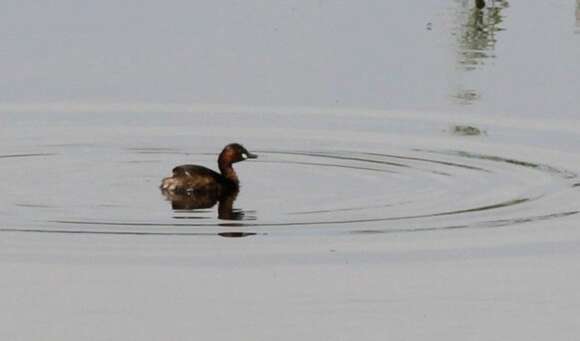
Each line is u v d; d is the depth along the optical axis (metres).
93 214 17.94
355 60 25.84
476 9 29.34
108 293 15.51
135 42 26.83
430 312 15.06
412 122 22.67
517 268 16.19
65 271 16.05
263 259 16.41
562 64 25.42
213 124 22.67
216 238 17.06
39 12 28.81
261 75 25.05
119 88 24.30
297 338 14.41
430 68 25.36
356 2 29.88
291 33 27.52
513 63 25.61
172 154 21.27
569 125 22.41
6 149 21.17
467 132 22.20
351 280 15.84
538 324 14.77
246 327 14.64
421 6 29.64
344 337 14.44
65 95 23.94
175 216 17.89
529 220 17.77
